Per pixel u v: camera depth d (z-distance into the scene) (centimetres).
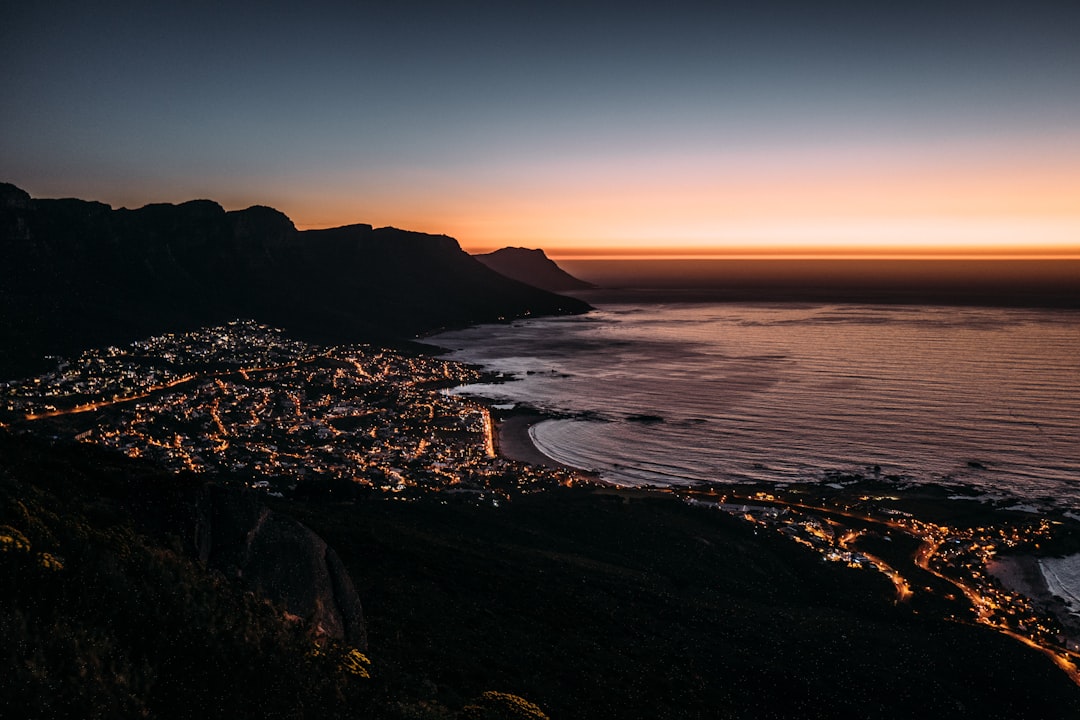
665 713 2961
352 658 1906
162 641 1490
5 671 1192
